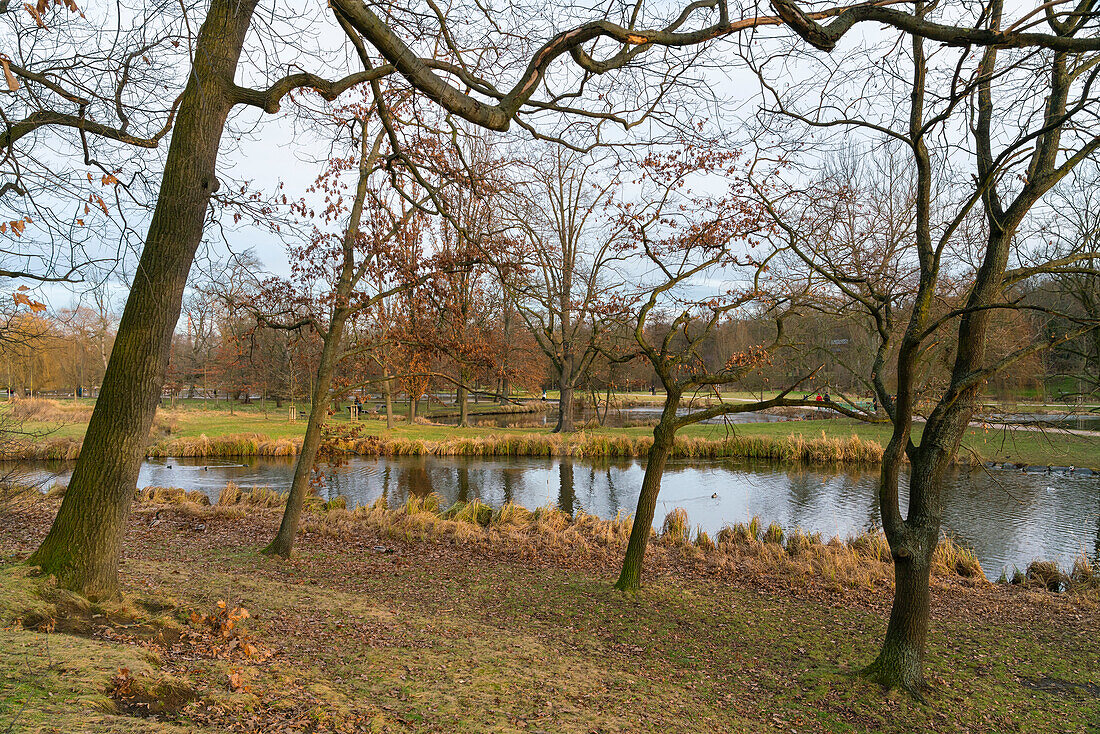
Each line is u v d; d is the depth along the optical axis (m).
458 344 11.80
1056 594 10.98
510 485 22.22
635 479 23.36
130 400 6.32
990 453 25.44
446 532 13.96
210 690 4.77
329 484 22.02
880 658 7.31
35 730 3.50
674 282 10.14
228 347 40.47
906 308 10.09
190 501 16.11
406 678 5.91
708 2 4.77
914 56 6.79
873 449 26.84
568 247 23.62
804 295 9.38
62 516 6.31
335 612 7.80
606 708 5.93
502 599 9.73
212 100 6.20
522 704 5.66
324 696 5.09
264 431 31.50
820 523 17.02
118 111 5.40
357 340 13.95
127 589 7.03
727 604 10.00
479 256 10.45
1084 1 6.19
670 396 10.28
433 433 32.16
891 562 12.60
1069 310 12.16
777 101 6.34
